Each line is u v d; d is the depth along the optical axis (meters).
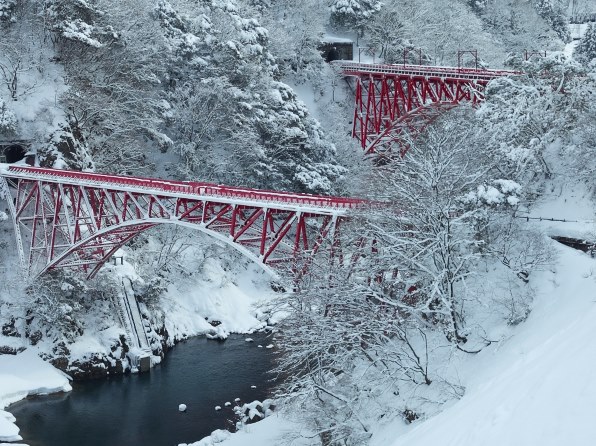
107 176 56.12
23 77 75.44
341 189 82.31
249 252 46.41
